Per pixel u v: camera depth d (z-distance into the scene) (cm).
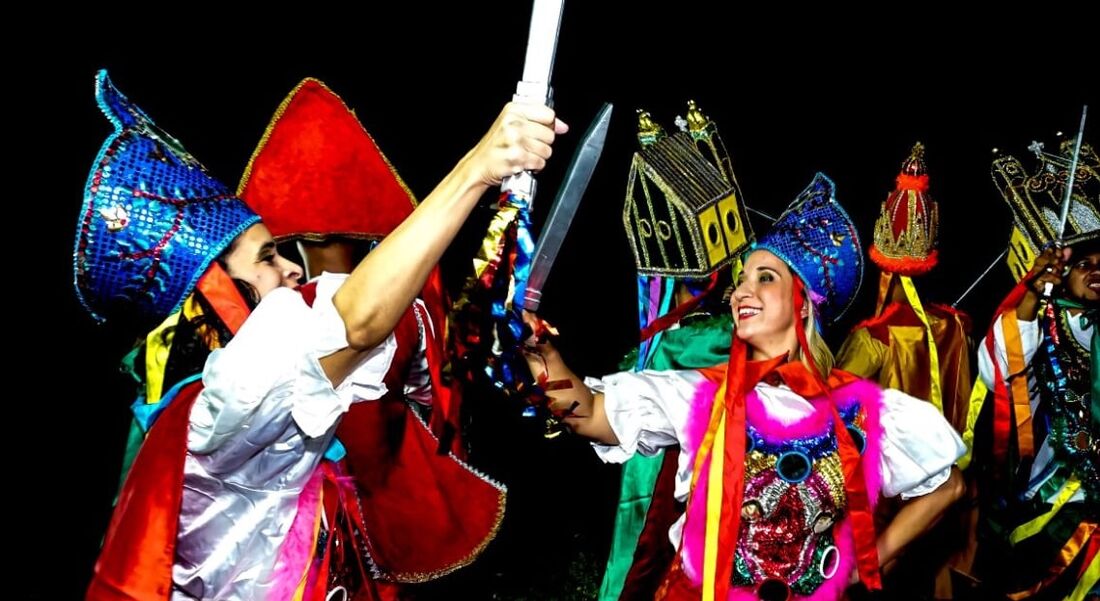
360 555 227
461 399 232
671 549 282
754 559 258
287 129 290
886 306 427
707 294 327
